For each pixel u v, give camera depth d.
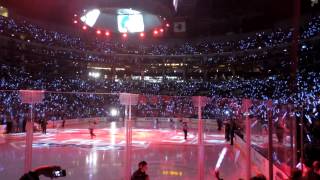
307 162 11.48
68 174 13.46
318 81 38.22
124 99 8.74
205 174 13.75
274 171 10.94
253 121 17.19
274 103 11.54
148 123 43.03
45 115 35.31
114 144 23.05
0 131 26.66
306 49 43.88
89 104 44.94
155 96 9.73
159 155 18.81
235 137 24.44
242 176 13.34
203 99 9.70
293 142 9.00
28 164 8.17
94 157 17.80
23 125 28.09
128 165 8.77
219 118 36.53
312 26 43.69
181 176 13.33
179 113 42.06
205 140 26.28
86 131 32.66
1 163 16.03
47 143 23.45
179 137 28.33
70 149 20.70
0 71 44.72
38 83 47.19
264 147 14.02
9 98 31.95
